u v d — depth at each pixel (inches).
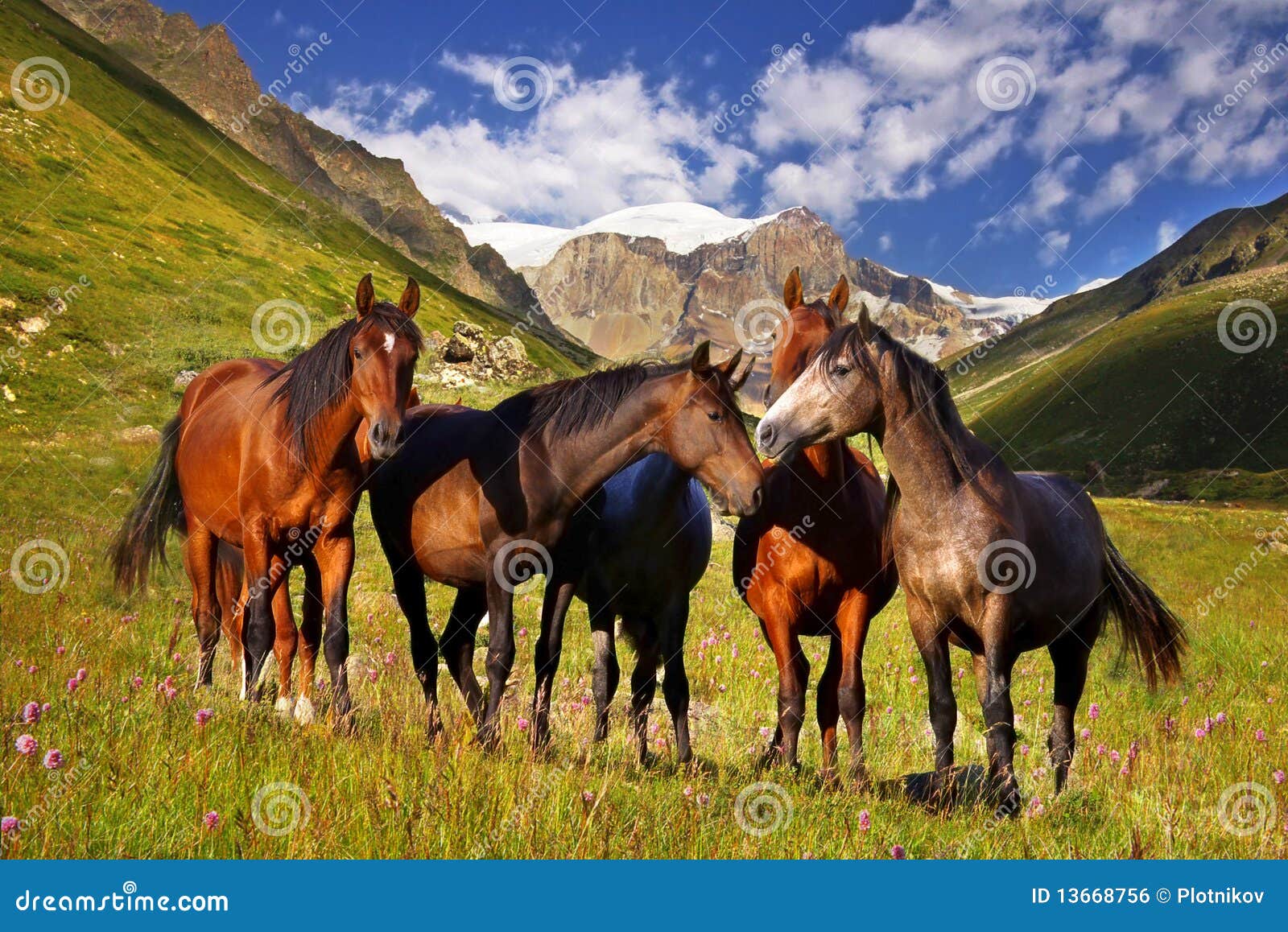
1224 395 4655.5
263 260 2807.6
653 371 255.8
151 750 188.9
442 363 1380.4
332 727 228.4
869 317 234.8
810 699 369.4
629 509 273.3
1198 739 287.4
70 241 2044.8
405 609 298.4
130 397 1355.8
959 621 240.2
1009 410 5482.3
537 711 256.8
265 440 263.0
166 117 4276.6
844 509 258.8
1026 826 209.0
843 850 184.9
